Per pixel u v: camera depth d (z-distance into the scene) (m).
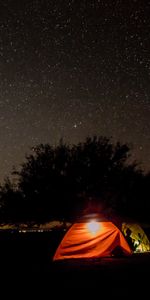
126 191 25.11
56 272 9.24
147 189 25.31
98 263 10.42
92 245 11.81
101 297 6.74
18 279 8.61
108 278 8.32
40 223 24.92
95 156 25.62
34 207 24.77
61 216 24.70
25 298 6.86
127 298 6.64
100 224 12.03
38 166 25.50
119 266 9.80
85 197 24.84
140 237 12.87
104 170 25.52
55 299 6.71
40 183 25.00
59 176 25.06
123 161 26.20
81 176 25.25
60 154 25.70
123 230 12.48
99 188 25.00
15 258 12.13
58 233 20.42
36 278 8.62
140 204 24.97
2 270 9.97
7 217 25.27
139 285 7.62
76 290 7.31
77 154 25.89
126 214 24.62
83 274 8.84
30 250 13.94
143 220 24.69
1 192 25.61
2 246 15.38
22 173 25.70
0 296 7.07
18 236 19.78
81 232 11.88
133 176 25.70
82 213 24.36
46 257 12.11
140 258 11.19
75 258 11.56
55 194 24.67
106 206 24.69
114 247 12.02
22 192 25.38
